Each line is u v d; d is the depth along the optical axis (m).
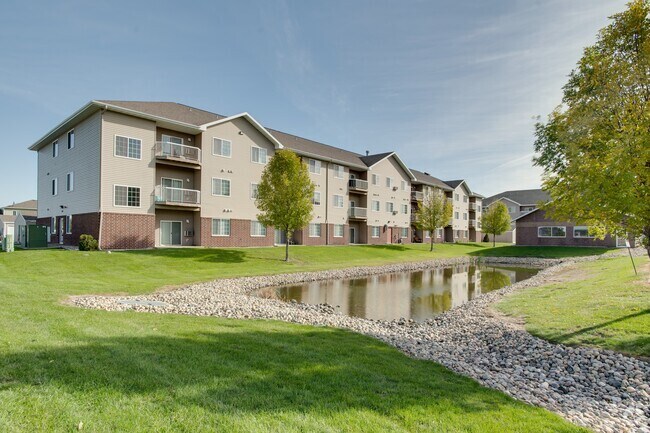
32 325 6.81
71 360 5.08
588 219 9.27
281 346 6.85
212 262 23.09
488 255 40.97
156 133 26.58
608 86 8.62
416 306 15.73
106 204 23.22
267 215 26.62
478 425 4.26
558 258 36.31
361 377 5.50
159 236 26.73
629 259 24.72
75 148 26.14
